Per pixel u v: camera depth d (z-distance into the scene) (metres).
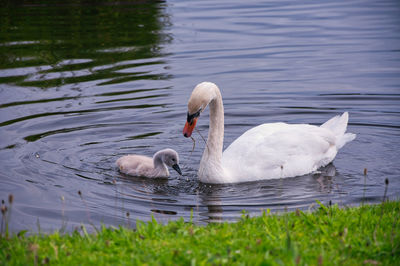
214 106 9.78
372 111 12.98
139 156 10.71
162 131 12.27
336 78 14.98
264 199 9.04
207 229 6.95
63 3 25.31
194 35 19.53
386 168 10.24
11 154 10.73
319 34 19.33
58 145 11.33
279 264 5.42
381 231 6.46
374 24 20.45
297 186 9.70
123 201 8.96
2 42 18.84
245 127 12.55
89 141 11.63
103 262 5.77
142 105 13.38
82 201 8.88
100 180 9.92
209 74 15.45
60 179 9.79
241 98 13.86
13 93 13.98
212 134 9.87
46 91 14.16
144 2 25.52
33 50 17.84
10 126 12.04
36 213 8.34
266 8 23.86
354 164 10.62
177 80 14.98
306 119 12.79
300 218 7.00
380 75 15.06
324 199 8.88
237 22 21.36
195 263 5.59
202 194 9.39
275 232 6.48
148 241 6.34
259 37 19.12
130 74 15.44
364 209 7.38
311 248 6.06
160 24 21.22
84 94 13.98
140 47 18.09
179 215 8.33
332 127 11.39
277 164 10.13
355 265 5.72
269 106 13.46
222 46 18.14
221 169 9.93
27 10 24.08
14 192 9.12
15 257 5.97
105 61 16.62
